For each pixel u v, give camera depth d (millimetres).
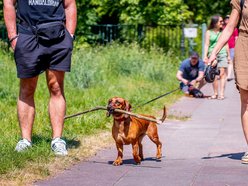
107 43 24422
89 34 25766
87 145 10562
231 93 19391
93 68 19078
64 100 9672
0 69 18031
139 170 8891
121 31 26578
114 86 18438
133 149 9188
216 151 10516
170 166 9211
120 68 21234
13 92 15555
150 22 26828
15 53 9359
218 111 15609
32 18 9305
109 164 9266
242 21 9203
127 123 9047
